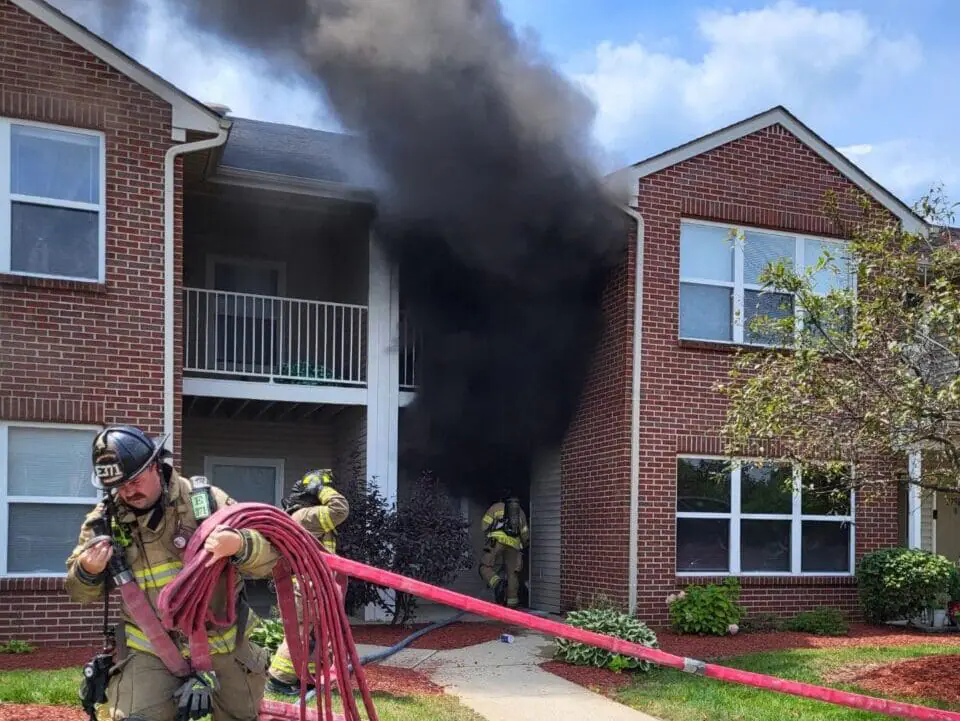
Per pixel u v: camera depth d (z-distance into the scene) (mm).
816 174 11625
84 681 2793
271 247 12633
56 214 8875
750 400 7168
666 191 10953
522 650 8719
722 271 11250
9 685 5617
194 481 2881
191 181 10484
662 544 10508
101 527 2748
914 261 6941
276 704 3744
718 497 10922
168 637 2750
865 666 7754
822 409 6777
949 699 6426
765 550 11109
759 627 10578
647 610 10344
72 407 8688
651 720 6129
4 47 8672
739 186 11266
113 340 8906
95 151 9031
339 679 2938
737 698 6676
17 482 8586
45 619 8383
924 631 10898
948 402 6270
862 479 7367
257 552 2701
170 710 2775
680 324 10984
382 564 9672
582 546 11398
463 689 6965
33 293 8648
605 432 11070
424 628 9789
